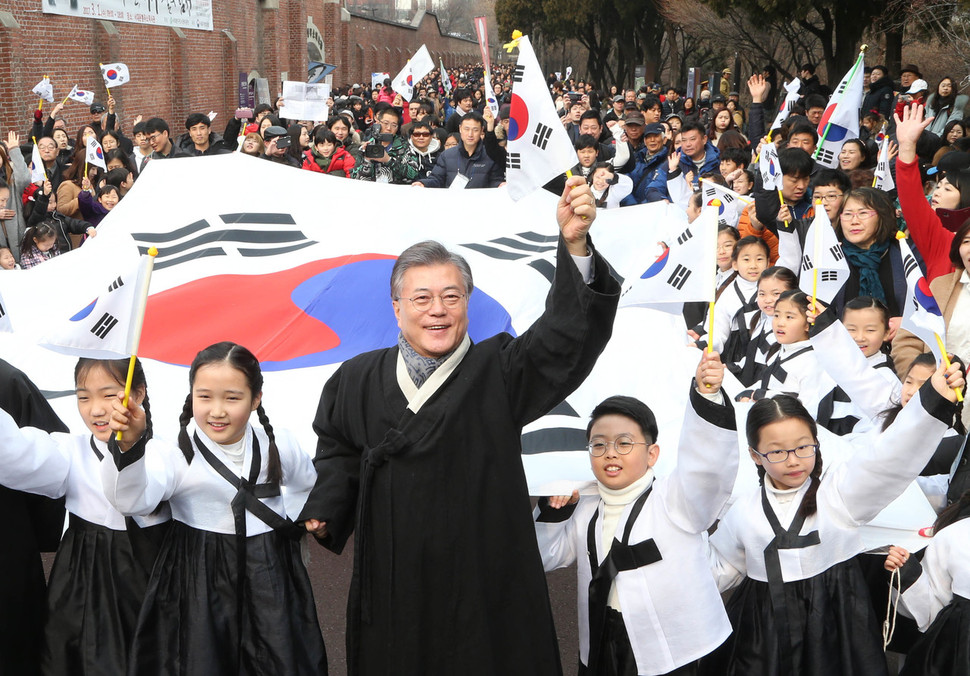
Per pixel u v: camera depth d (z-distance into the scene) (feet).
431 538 9.29
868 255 18.45
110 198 29.14
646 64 139.33
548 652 9.46
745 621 11.23
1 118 54.54
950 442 13.34
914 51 86.53
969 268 15.53
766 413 11.04
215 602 10.93
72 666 11.35
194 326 16.55
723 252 20.30
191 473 10.96
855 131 24.00
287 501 11.64
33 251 26.30
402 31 222.28
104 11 68.13
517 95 9.41
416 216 20.65
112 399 11.03
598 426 11.13
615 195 30.76
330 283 17.35
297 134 37.32
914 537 12.17
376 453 9.41
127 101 73.00
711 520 10.50
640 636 10.84
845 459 11.89
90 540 11.44
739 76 120.98
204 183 21.02
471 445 9.39
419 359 9.60
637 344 16.33
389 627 9.36
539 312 17.44
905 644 12.22
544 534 11.55
